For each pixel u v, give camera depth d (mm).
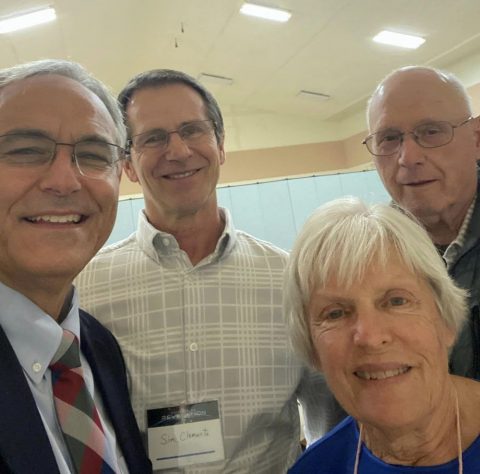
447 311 532
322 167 3982
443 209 750
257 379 738
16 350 486
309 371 788
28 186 479
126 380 680
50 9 2371
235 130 3936
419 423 500
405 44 2812
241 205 2648
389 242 521
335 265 521
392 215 537
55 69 525
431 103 749
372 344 488
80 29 2686
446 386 518
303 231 566
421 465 510
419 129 753
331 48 2920
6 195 475
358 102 3711
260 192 2666
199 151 775
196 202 768
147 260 781
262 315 762
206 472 690
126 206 2252
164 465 691
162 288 757
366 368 499
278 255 805
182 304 749
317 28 2703
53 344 502
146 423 710
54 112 497
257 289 768
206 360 728
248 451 721
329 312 530
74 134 503
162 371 726
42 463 427
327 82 3396
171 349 733
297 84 3453
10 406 436
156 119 772
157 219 802
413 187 760
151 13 2734
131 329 751
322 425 843
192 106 785
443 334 528
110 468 496
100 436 501
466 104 769
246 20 2693
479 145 784
